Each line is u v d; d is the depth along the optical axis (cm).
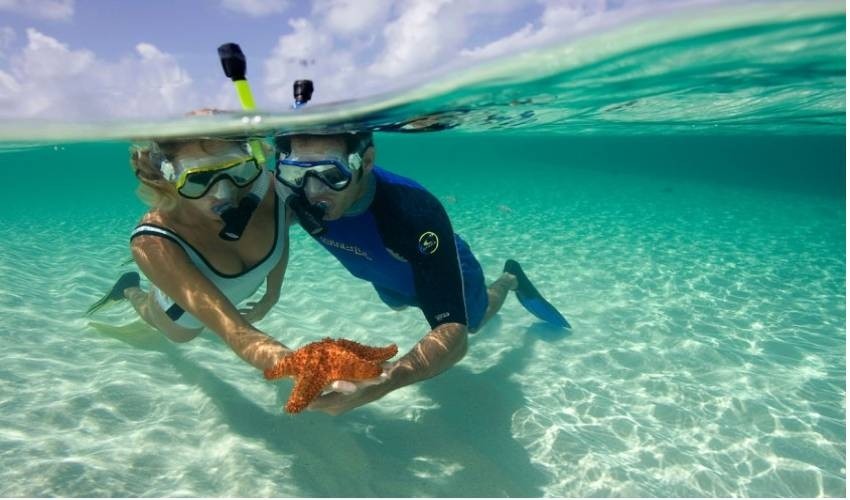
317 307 201
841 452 114
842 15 111
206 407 122
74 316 177
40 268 246
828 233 376
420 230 101
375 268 121
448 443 115
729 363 156
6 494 88
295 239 324
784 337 176
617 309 202
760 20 114
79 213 515
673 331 180
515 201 576
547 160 2864
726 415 128
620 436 120
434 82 152
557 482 104
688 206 532
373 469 105
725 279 246
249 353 81
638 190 725
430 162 3331
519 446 115
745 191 743
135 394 125
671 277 249
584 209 500
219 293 89
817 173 1797
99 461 99
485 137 716
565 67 149
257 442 110
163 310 122
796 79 186
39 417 112
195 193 88
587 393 138
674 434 121
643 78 171
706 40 128
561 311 200
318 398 76
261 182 97
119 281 162
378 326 183
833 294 224
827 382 144
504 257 290
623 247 316
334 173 90
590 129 437
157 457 103
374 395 83
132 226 406
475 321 137
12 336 152
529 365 153
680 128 454
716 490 103
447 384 140
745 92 217
